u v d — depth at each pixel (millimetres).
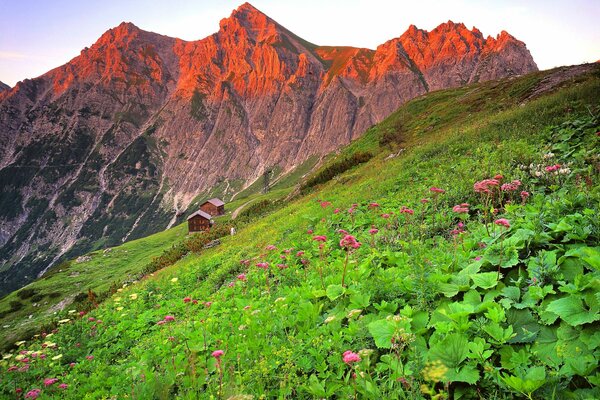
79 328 14094
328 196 29625
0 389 10102
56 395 8258
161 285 20062
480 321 4973
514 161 14914
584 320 4246
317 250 12891
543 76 47719
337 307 6930
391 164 30844
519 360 4348
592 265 5039
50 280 88812
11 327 65750
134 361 8688
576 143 15461
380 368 4840
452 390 4453
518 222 7566
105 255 103500
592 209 7023
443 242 8883
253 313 7598
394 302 6270
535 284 5414
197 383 6117
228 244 28984
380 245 10516
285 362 5762
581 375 3871
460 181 14508
